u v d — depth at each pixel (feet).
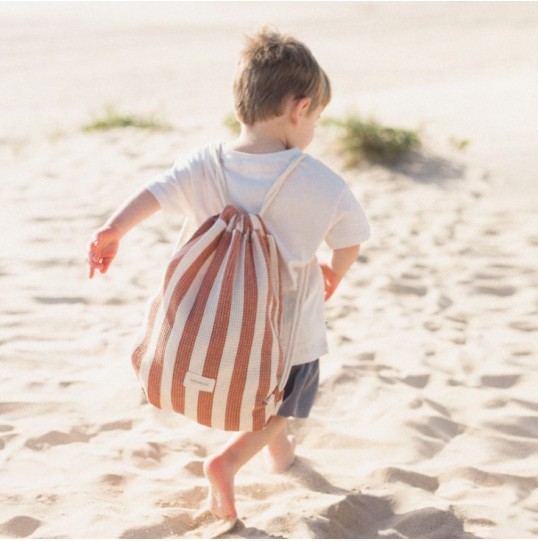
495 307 14.32
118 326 13.04
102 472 8.86
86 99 41.29
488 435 9.96
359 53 58.44
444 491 8.89
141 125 29.94
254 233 7.27
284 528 7.90
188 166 7.79
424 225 19.10
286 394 7.86
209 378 7.05
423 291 15.07
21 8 106.52
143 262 16.29
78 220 18.97
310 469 9.14
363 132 24.58
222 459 7.80
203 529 7.95
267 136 7.63
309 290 7.82
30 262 15.96
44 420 9.98
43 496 8.32
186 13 102.17
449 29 73.61
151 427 9.98
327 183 7.54
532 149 25.16
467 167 23.91
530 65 47.98
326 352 7.98
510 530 8.11
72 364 11.60
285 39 7.63
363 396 10.85
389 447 9.70
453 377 11.49
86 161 25.16
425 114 31.09
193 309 7.11
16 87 44.68
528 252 17.08
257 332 7.07
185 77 48.14
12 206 20.06
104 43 65.31
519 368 11.73
